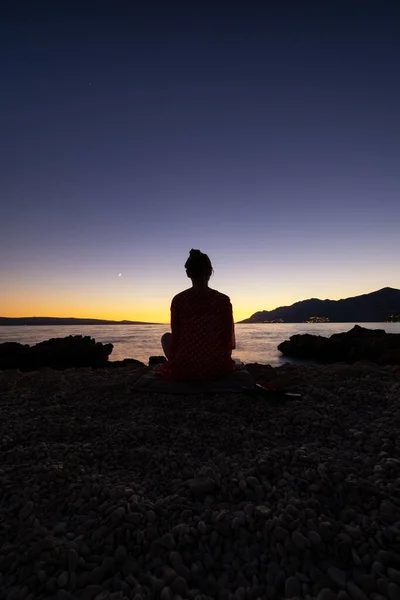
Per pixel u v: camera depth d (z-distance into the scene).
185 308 3.81
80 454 2.55
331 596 1.30
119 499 1.93
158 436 2.89
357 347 27.30
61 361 28.09
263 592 1.37
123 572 1.48
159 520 1.79
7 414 3.58
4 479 2.17
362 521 1.70
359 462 2.28
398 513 1.72
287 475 2.14
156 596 1.35
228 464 2.34
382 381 4.42
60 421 3.28
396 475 2.06
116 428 3.05
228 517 1.76
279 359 31.88
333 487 1.99
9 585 1.42
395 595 1.29
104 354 29.95
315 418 3.08
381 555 1.47
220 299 3.79
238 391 3.74
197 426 3.07
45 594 1.37
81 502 1.95
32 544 1.59
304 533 1.63
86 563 1.50
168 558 1.54
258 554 1.57
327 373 5.01
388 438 2.60
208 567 1.51
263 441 2.73
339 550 1.54
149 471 2.34
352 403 3.54
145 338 79.56
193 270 3.71
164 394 3.87
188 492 2.02
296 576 1.43
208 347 3.79
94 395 4.21
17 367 26.80
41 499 1.99
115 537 1.66
